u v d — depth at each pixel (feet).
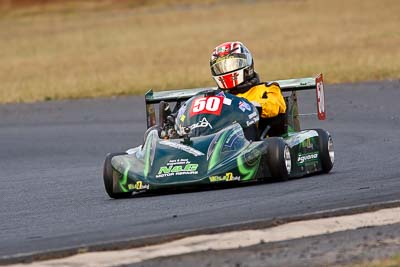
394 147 150.71
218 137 109.91
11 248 83.51
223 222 87.10
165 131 115.24
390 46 341.82
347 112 205.26
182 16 642.22
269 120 123.75
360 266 70.64
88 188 127.65
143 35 520.42
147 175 107.86
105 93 266.57
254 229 82.74
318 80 128.36
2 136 209.97
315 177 117.50
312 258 74.08
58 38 547.49
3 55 463.42
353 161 137.69
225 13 634.84
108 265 74.49
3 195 126.93
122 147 182.91
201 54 379.35
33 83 306.55
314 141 123.03
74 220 96.89
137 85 274.57
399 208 88.84
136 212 97.66
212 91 118.01
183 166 106.93
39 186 134.92
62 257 77.10
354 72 263.49
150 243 79.66
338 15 544.62
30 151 185.98
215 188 110.22
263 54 349.41
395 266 69.92
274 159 108.68
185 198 103.76
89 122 221.25
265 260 73.92
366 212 87.92
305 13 578.66
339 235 80.64
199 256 75.72
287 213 89.45
